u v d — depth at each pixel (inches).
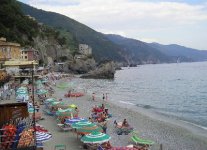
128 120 2079.2
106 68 7298.2
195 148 1504.7
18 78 3496.6
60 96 3149.6
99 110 2064.5
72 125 1409.9
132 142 1457.9
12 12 5915.4
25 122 784.3
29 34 6545.3
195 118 2418.8
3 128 695.1
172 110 2844.5
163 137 1672.0
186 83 6309.1
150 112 2615.7
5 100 2218.3
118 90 4694.9
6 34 5083.7
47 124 1690.5
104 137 1205.1
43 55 7253.9
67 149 1239.5
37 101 2433.6
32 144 652.1
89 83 5644.7
